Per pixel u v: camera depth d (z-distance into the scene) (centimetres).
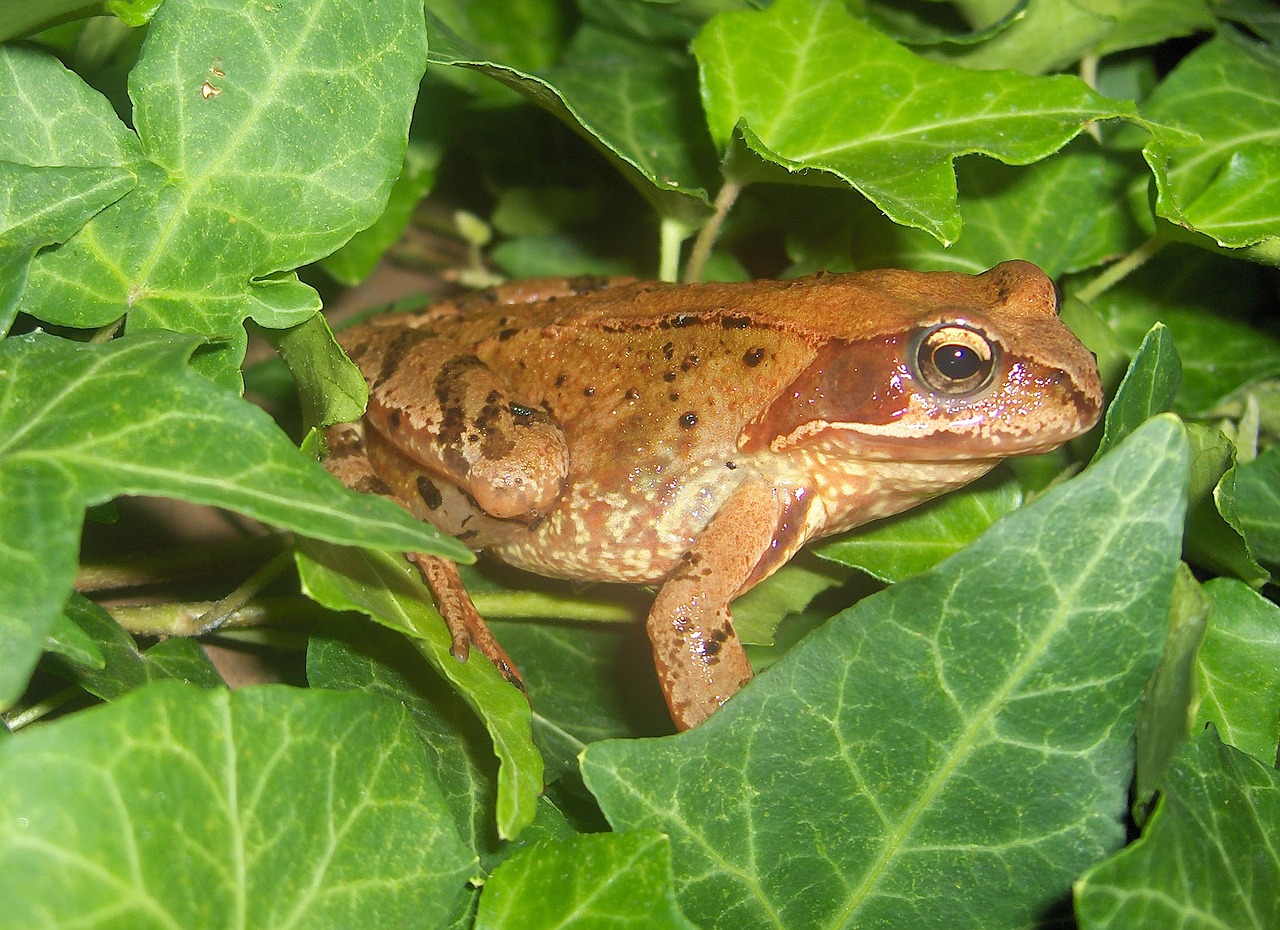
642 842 21
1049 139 24
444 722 23
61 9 22
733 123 25
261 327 23
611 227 31
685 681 24
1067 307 26
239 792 20
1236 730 23
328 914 21
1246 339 26
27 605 20
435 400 25
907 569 25
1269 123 26
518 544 25
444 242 33
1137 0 27
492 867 22
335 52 23
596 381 25
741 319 25
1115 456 21
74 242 23
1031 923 22
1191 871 21
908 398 24
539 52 31
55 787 20
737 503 24
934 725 22
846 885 22
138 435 21
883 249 27
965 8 27
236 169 23
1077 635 21
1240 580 24
